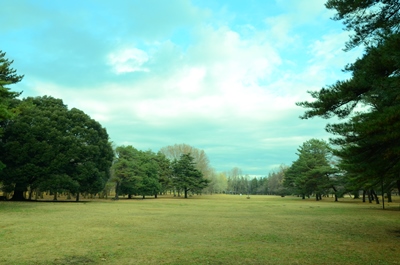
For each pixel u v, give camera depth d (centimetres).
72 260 820
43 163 3888
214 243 1095
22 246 1003
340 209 3259
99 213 2303
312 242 1138
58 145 3966
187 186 7519
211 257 870
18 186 3931
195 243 1090
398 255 916
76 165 4297
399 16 1027
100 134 4691
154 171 7262
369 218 2162
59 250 945
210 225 1634
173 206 3541
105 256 870
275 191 11569
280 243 1111
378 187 3612
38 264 777
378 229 1539
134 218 1952
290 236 1277
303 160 6894
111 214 2227
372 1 1029
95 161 4434
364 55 1155
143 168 6812
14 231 1327
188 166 7719
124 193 6612
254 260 838
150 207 3234
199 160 9619
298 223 1788
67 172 4231
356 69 1218
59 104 4509
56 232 1309
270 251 962
